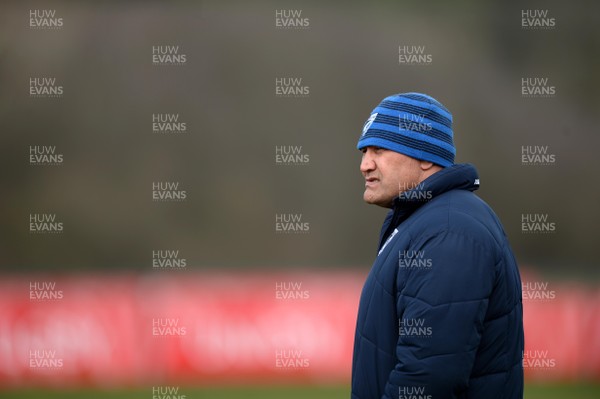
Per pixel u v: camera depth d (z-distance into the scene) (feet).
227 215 263.49
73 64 289.53
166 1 309.22
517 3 313.53
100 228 260.42
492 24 310.24
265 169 274.98
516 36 308.81
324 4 312.91
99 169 272.72
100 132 279.08
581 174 274.16
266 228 261.85
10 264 253.03
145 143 278.87
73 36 295.28
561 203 270.87
